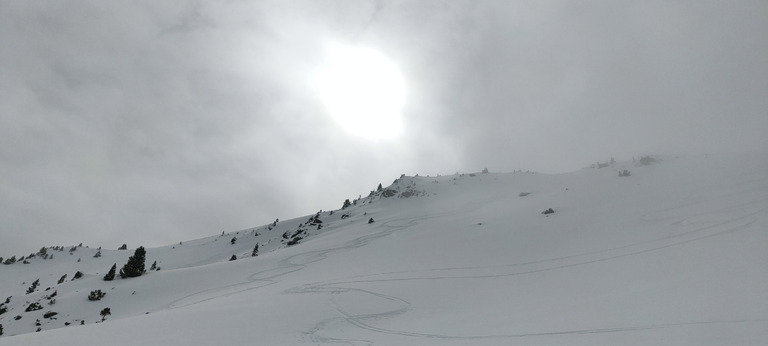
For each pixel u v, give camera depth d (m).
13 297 66.00
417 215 95.94
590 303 23.75
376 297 37.19
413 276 44.41
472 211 88.50
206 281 61.97
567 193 77.00
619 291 25.08
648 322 18.03
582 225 51.78
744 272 22.86
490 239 56.28
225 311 33.12
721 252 28.75
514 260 44.12
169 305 51.28
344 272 50.62
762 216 36.09
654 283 24.92
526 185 108.12
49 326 51.25
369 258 58.22
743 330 14.84
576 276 32.88
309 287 43.69
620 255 36.16
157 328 28.05
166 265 118.12
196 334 26.52
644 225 44.06
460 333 22.75
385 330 26.42
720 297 19.41
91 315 53.75
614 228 46.38
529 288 32.59
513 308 26.95
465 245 55.72
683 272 25.94
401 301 35.28
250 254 106.69
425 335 23.56
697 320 16.94
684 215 43.28
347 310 33.03
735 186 49.72
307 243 85.56
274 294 41.56
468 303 31.72
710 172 61.06
